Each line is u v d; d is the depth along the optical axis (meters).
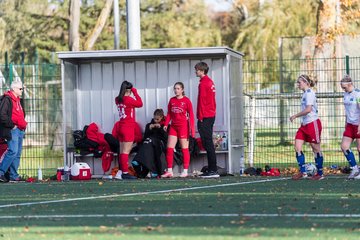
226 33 173.50
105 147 68.69
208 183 58.38
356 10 136.38
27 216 40.38
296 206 42.50
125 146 65.75
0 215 41.16
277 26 154.50
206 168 67.12
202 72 65.50
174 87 66.00
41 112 89.38
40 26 155.88
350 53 126.56
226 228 34.78
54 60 154.00
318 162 60.22
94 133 68.94
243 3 176.00
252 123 78.81
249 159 78.38
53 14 156.00
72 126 70.44
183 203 44.62
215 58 69.81
